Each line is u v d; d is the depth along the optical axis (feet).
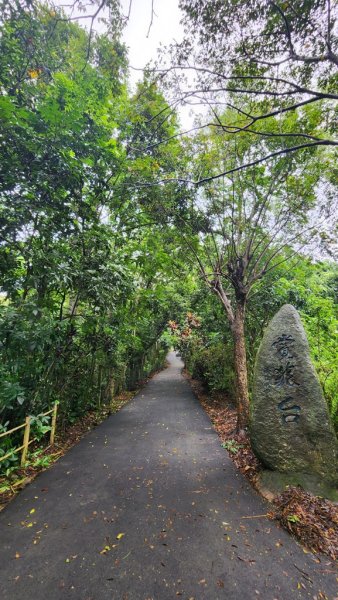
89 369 21.07
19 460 12.50
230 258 16.75
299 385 10.80
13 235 12.61
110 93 15.52
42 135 12.47
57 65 14.64
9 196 12.07
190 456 13.76
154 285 33.04
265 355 11.66
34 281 12.19
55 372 16.12
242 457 13.20
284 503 9.22
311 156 14.49
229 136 15.24
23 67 13.06
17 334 12.22
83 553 7.44
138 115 14.83
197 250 19.77
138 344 27.73
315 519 8.34
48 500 9.95
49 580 6.60
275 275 21.61
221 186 17.26
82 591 6.31
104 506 9.58
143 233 22.16
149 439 16.30
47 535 8.13
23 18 12.04
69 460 13.41
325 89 9.93
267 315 22.06
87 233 14.32
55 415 15.10
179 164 17.53
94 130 15.17
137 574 6.77
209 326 29.60
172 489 10.68
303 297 22.38
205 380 27.66
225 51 9.92
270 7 8.52
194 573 6.80
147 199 18.11
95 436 16.96
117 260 16.21
